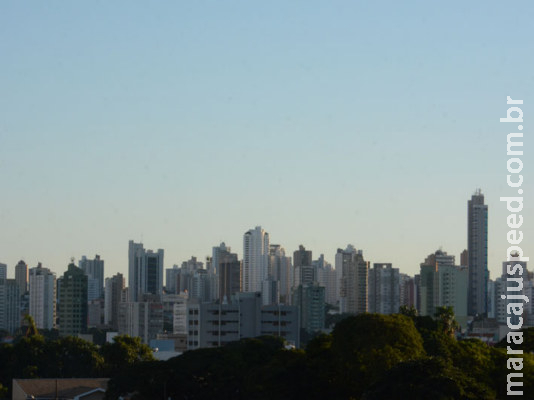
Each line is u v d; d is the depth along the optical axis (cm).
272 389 13662
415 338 12800
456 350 12619
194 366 16400
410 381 10681
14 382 19750
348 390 12962
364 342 12719
